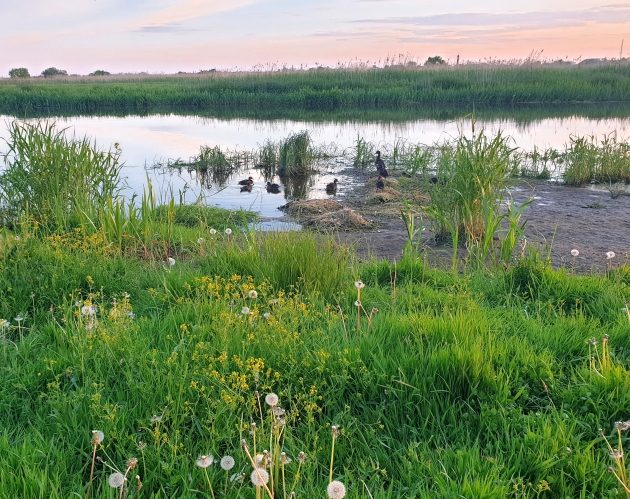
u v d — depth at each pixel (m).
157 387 3.80
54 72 90.81
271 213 11.89
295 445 3.42
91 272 6.17
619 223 10.36
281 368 4.14
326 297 5.95
